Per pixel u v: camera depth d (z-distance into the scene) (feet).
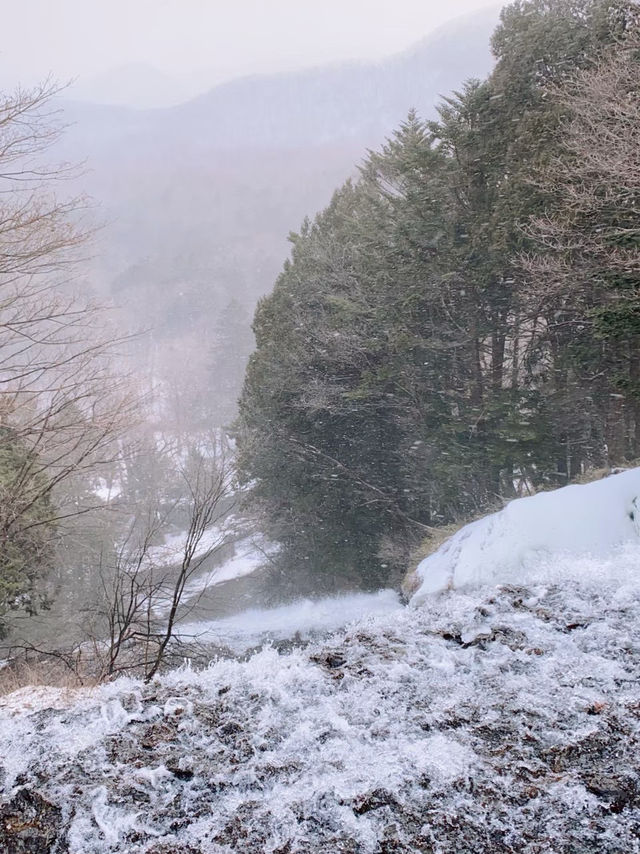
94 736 9.02
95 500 49.32
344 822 6.89
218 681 10.83
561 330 53.31
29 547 38.34
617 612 12.92
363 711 9.34
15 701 10.84
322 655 11.66
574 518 25.36
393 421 70.18
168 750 8.57
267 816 7.07
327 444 75.15
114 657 23.58
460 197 55.57
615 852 6.42
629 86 34.78
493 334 57.06
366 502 70.13
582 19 50.26
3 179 27.20
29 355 30.81
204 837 6.85
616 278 37.70
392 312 59.67
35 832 7.19
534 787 7.37
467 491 61.26
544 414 52.31
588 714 8.93
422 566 36.94
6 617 38.55
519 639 11.84
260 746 8.55
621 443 49.29
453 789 7.37
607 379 48.11
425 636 12.48
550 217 42.70
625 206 36.55
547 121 46.78
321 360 71.41
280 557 79.25
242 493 73.72
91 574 45.60
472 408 56.18
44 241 27.99
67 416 30.89
